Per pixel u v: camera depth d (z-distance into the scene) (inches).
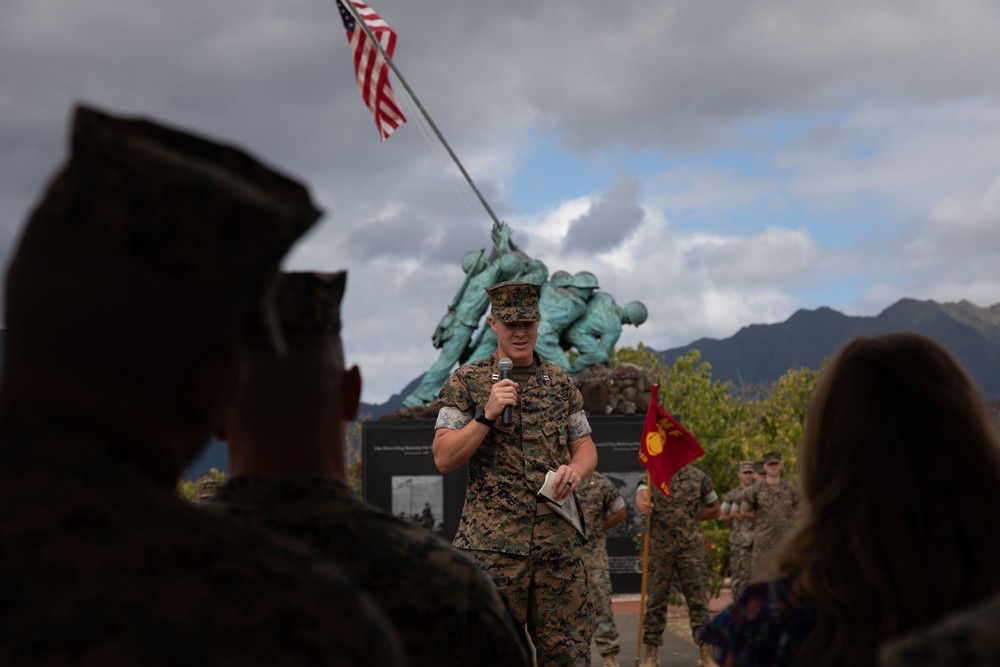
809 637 69.9
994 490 70.6
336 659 40.6
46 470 40.2
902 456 71.2
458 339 642.2
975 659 30.1
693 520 388.5
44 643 37.0
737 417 700.0
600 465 576.4
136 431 42.5
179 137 44.7
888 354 74.0
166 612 38.5
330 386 73.9
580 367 629.3
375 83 607.2
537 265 641.6
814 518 73.7
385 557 73.9
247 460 73.0
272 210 41.5
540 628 197.3
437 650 74.4
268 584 40.5
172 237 40.1
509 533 196.9
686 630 497.4
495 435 200.5
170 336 41.5
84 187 39.8
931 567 69.2
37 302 40.7
